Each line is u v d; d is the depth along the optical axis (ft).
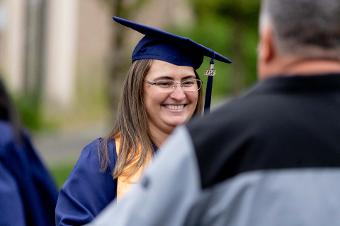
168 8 88.17
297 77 9.91
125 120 16.31
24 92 84.12
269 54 10.12
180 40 16.46
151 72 16.40
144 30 16.62
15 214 19.80
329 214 9.38
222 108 10.11
